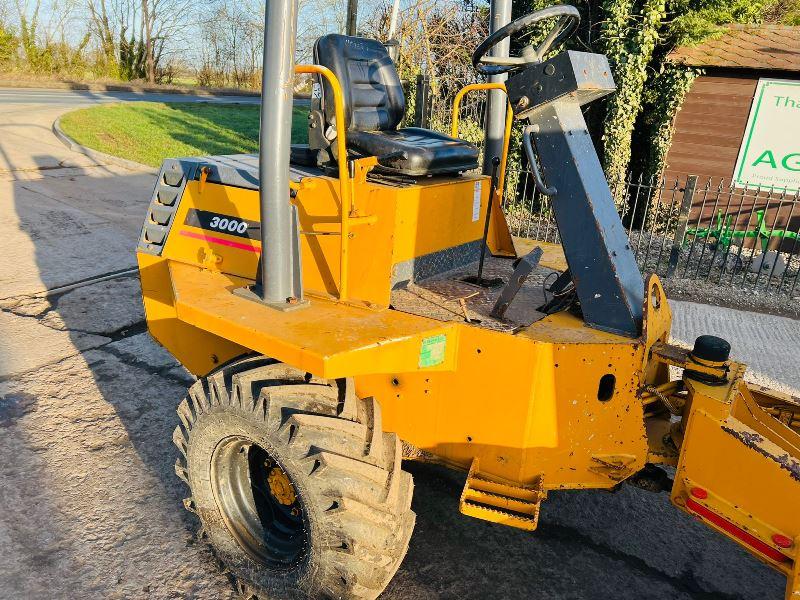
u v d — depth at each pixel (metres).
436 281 3.13
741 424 2.37
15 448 3.82
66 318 5.75
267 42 2.40
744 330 6.85
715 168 11.13
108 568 2.99
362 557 2.35
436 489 3.72
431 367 2.55
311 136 3.24
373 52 3.53
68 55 33.06
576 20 2.80
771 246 10.88
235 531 2.89
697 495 2.47
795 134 10.41
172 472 3.69
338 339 2.38
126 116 19.67
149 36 34.72
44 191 10.27
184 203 3.41
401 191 2.69
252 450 2.93
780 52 10.56
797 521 2.24
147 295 3.71
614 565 3.24
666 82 11.05
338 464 2.33
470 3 14.11
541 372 2.45
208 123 19.91
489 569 3.14
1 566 2.95
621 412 2.53
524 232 10.10
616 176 10.98
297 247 2.70
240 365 2.76
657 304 2.80
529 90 2.61
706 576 3.21
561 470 2.59
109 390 4.56
